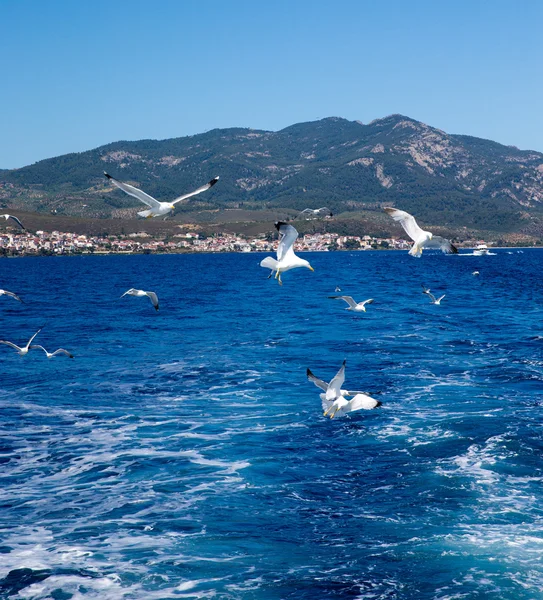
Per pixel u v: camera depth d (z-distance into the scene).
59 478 25.19
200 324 70.56
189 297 108.00
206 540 20.53
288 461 26.88
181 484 24.61
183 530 21.12
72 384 40.44
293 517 22.03
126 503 23.00
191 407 34.91
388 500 23.19
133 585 18.16
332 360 47.59
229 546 20.20
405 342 55.75
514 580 18.14
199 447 28.52
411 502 22.95
